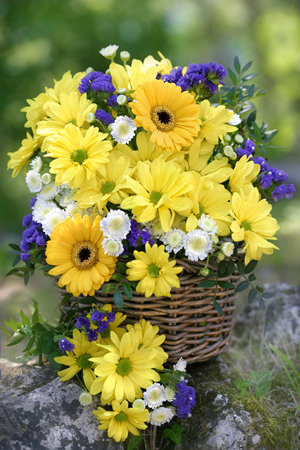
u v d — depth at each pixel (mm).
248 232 1287
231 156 1328
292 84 8977
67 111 1327
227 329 1380
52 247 1276
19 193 4984
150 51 5684
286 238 3176
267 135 1446
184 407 1295
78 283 1274
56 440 1271
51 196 1337
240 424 1326
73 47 5195
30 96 5094
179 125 1305
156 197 1273
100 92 1319
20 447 1261
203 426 1336
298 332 1577
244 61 10062
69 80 1377
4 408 1288
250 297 1319
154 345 1295
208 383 1395
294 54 9008
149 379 1275
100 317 1278
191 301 1313
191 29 10203
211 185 1291
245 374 1452
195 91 1342
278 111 8711
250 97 1454
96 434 1287
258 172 1329
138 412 1260
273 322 1610
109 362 1266
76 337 1305
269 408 1376
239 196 1290
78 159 1285
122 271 1285
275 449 1316
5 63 4914
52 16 5023
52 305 1998
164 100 1304
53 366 1355
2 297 2203
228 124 1359
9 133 5023
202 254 1265
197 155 1322
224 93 1467
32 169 1386
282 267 2572
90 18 5270
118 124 1290
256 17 10039
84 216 1275
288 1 9336
